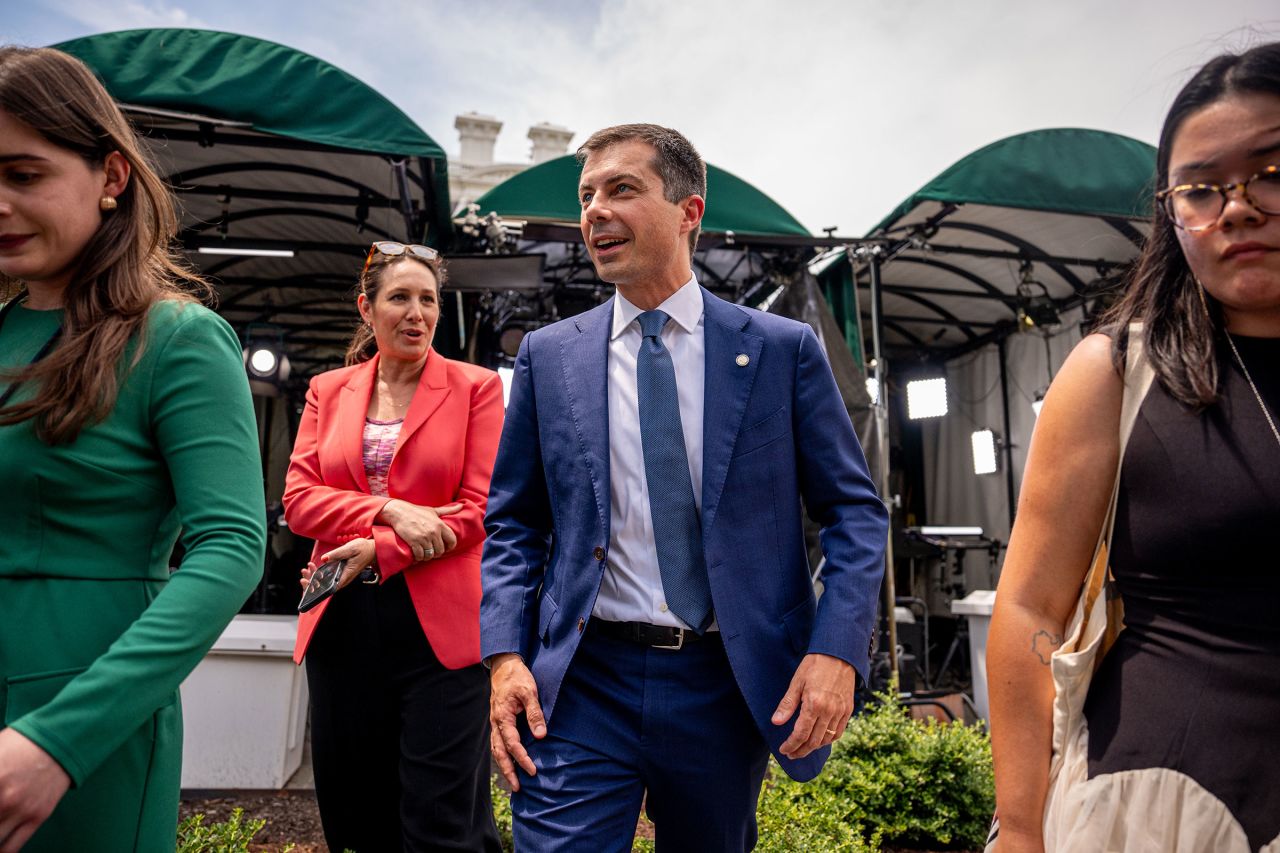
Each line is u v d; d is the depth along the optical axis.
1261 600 1.02
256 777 3.97
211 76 4.89
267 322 7.68
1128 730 1.08
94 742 1.05
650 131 1.85
